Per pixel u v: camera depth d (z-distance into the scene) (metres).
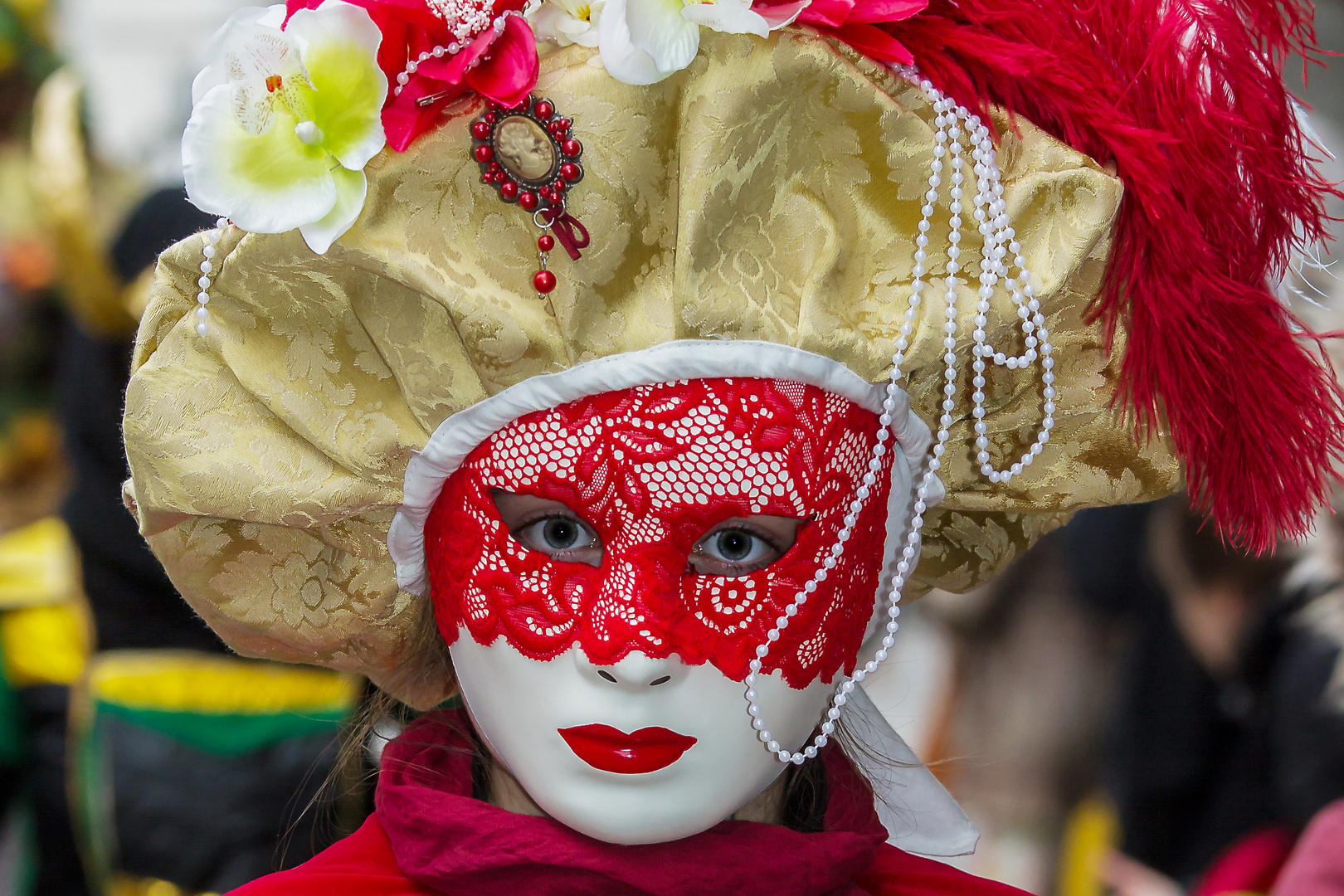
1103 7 2.43
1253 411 2.47
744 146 2.28
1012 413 2.57
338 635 2.65
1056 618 5.26
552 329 2.30
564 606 2.36
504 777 2.69
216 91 2.19
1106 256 2.44
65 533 4.33
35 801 4.41
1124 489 2.62
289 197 2.20
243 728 4.04
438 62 2.26
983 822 5.34
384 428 2.41
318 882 2.58
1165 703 4.76
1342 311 3.25
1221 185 2.41
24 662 4.43
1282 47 2.46
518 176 2.26
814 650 2.41
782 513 2.33
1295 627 4.33
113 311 4.19
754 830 2.53
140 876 3.97
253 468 2.42
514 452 2.35
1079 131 2.43
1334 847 3.55
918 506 2.54
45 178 4.39
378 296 2.35
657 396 2.30
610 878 2.43
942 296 2.39
